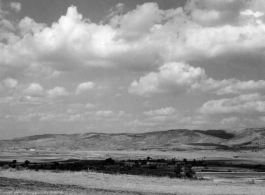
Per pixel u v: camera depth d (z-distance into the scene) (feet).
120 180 194.59
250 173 524.93
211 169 620.90
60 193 119.34
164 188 164.86
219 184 211.00
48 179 178.09
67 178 187.62
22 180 157.28
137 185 173.27
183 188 168.96
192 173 356.38
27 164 519.19
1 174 193.36
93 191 135.54
